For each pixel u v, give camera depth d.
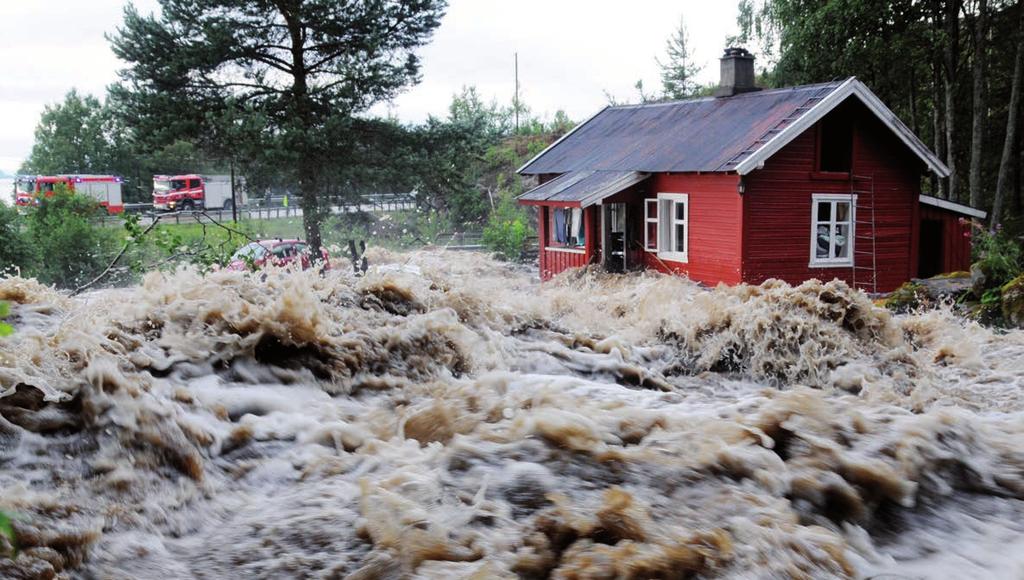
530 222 38.38
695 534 3.61
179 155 55.34
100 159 57.62
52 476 3.73
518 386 5.83
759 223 20.11
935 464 4.46
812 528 3.85
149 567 3.40
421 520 3.64
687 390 7.12
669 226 22.41
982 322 13.07
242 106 27.36
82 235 24.55
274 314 5.45
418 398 5.50
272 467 4.32
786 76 34.47
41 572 3.19
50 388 4.06
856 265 21.28
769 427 4.62
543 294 9.45
